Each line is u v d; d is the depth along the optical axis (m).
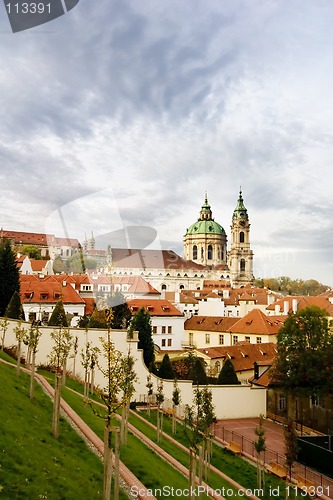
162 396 37.59
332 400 47.56
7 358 40.34
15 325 44.94
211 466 33.22
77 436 25.00
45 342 45.16
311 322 49.97
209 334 89.81
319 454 35.69
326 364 47.50
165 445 32.41
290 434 31.14
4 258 62.19
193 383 52.06
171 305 90.00
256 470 33.97
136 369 47.69
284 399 53.19
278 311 107.81
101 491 18.84
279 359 50.66
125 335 47.81
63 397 32.41
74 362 44.34
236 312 125.31
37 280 82.56
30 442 20.16
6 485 15.41
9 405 24.22
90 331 47.09
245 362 66.94
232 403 50.88
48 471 17.97
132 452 25.48
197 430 26.19
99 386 45.03
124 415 27.02
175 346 87.31
